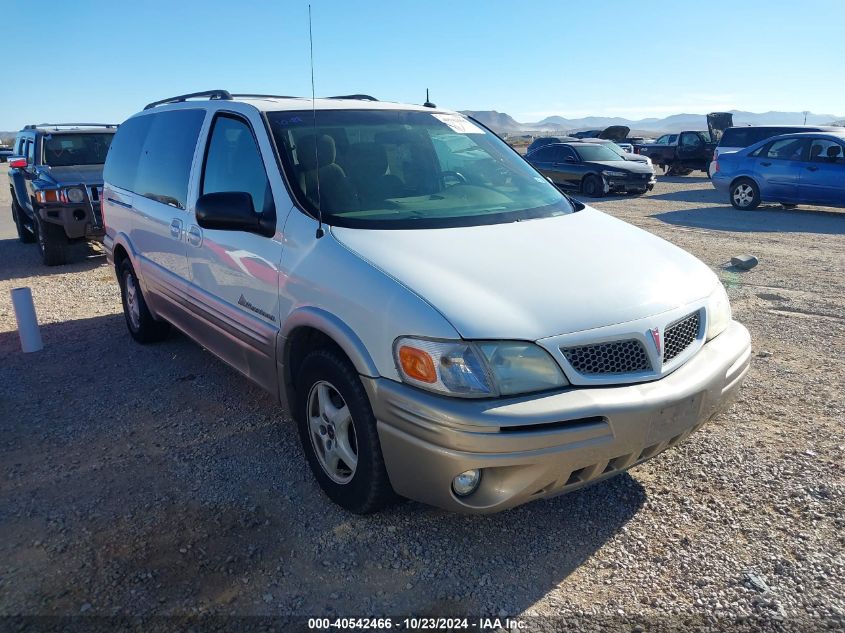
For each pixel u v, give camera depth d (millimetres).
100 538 3160
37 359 5691
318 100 4371
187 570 2924
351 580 2857
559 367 2715
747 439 4012
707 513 3297
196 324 4605
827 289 7445
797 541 3072
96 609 2695
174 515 3344
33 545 3117
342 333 3010
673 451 3881
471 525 3230
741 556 2984
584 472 2791
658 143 29016
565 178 19469
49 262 9766
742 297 7152
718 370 3053
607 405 2682
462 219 3600
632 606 2703
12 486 3650
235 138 4156
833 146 13633
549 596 2762
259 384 3930
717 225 12477
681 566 2930
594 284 3012
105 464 3875
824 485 3504
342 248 3219
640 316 2906
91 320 6891
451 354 2666
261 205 3775
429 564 2955
